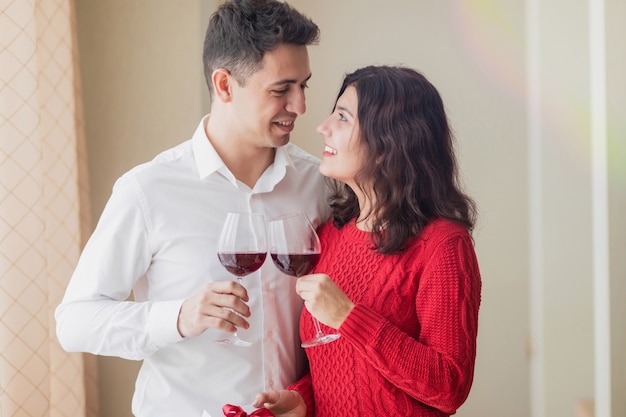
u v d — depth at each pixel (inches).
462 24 177.2
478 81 177.3
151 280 81.7
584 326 160.4
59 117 119.3
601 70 99.4
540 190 161.8
